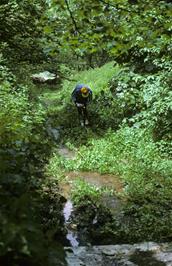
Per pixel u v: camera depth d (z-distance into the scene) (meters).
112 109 17.44
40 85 26.00
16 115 10.66
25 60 11.93
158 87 13.98
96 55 27.55
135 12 7.29
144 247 6.64
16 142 6.55
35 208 4.02
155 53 15.25
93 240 8.45
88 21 7.30
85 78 23.86
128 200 10.45
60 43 8.00
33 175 6.02
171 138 13.66
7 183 4.13
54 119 18.03
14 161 5.12
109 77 21.91
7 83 13.37
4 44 11.31
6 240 2.70
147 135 14.31
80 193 10.80
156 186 11.14
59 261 3.48
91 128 16.67
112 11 7.35
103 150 14.11
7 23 10.71
